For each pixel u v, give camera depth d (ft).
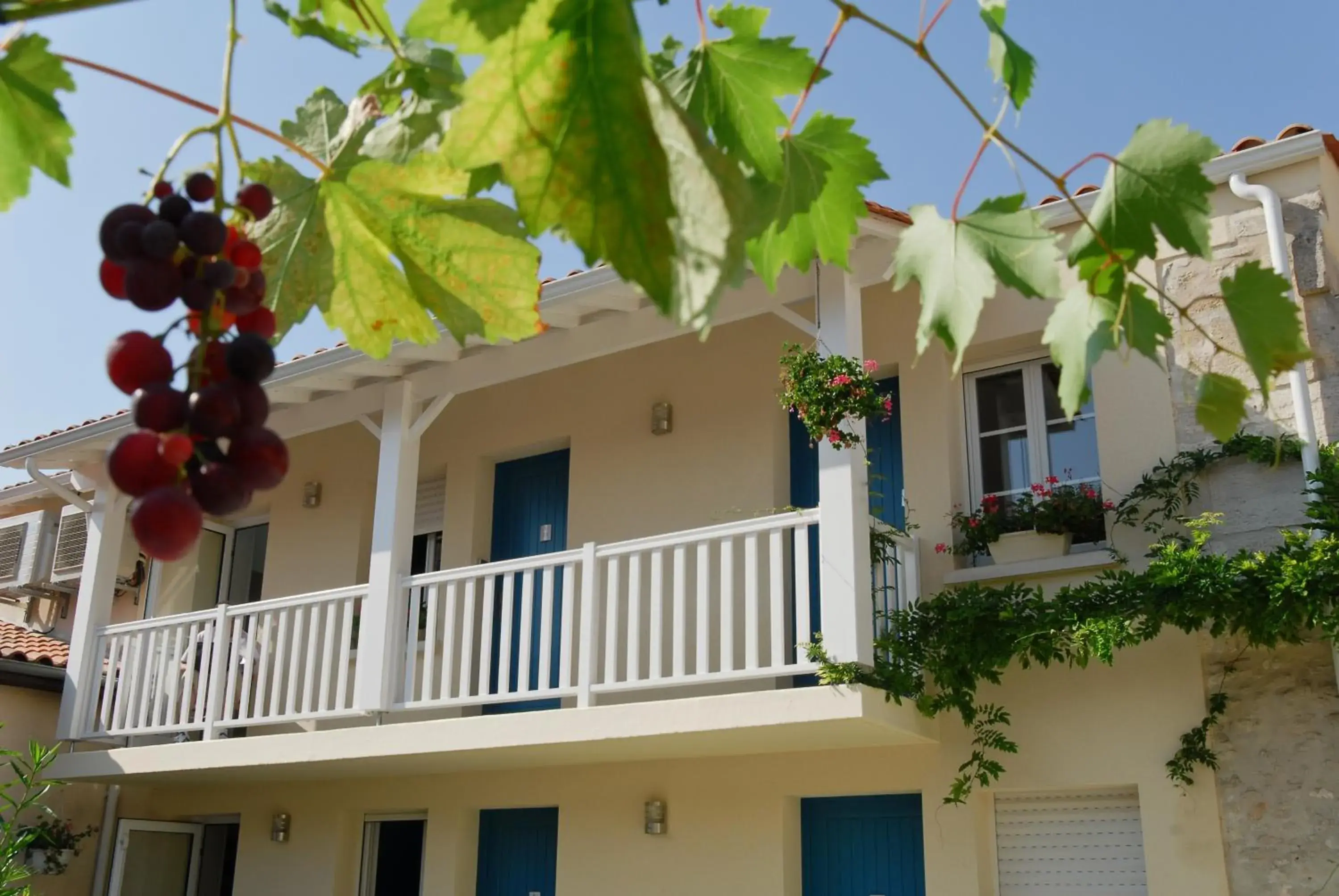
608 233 4.44
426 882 31.35
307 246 6.76
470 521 34.53
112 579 35.17
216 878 37.96
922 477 26.89
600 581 31.78
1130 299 6.21
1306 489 21.56
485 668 26.63
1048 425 26.71
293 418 32.53
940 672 23.36
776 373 30.17
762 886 26.25
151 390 4.71
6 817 33.53
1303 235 23.06
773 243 6.88
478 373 29.45
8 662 34.22
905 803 25.80
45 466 37.27
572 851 29.14
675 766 28.30
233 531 41.37
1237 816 21.74
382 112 6.42
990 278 6.10
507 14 4.34
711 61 5.98
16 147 6.64
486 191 6.36
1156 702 22.97
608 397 32.89
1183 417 23.75
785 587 29.04
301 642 33.24
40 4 4.49
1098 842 23.57
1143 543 24.02
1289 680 21.85
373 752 27.81
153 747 31.71
